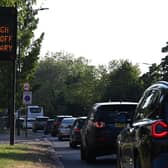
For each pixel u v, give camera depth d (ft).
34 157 88.48
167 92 42.52
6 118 257.34
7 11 95.30
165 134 40.96
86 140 89.40
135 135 45.62
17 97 176.65
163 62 344.49
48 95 543.80
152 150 41.19
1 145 109.40
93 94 482.69
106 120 85.46
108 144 84.89
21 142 139.03
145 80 360.28
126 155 49.57
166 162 40.63
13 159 80.43
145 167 42.16
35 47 178.50
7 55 96.27
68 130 179.93
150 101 45.50
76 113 474.49
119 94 388.37
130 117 53.88
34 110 352.08
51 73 572.51
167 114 41.52
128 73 402.52
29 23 171.42
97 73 532.32
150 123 42.22
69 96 487.20
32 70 178.81
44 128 256.93
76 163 88.84
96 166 83.30
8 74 169.89
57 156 103.81
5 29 95.81
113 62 513.04
